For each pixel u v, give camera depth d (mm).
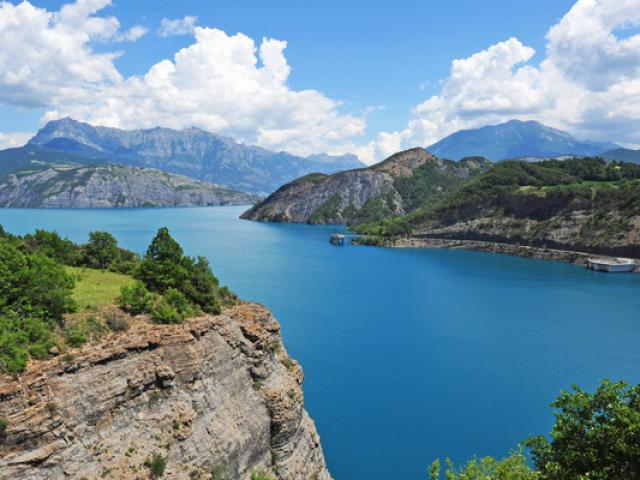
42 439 33969
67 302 44719
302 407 57156
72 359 38000
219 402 47250
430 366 98562
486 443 70312
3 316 40219
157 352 44156
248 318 57750
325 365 98062
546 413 79188
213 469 43312
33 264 49844
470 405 81688
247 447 47844
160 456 39562
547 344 113875
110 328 44438
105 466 36688
